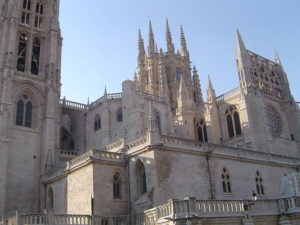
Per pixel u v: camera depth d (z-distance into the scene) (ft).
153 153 138.62
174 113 296.92
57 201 177.17
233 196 158.81
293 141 246.68
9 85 213.25
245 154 174.50
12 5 235.81
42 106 229.45
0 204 187.42
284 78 270.46
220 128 250.16
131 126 220.23
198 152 152.56
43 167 207.62
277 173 187.73
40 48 248.32
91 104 256.52
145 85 344.69
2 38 226.38
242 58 244.22
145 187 143.54
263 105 231.50
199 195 146.10
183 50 367.45
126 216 130.52
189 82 351.25
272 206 121.19
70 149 263.29
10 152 204.74
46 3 263.29
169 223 103.45
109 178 146.61
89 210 139.95
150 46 350.43
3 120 202.90
